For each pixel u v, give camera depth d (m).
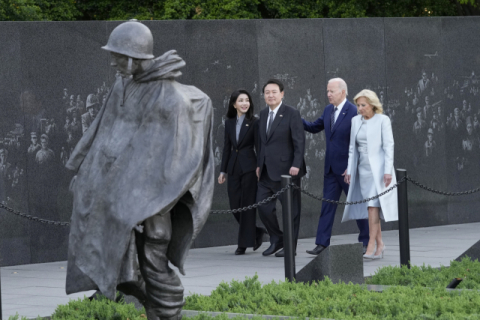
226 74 14.86
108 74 13.77
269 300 8.26
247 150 13.67
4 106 12.84
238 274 11.40
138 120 6.38
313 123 13.59
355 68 16.03
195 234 6.20
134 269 6.07
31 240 13.12
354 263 9.70
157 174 6.12
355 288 8.91
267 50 15.23
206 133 6.42
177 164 6.10
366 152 12.47
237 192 13.73
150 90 6.36
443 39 16.94
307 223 15.77
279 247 13.47
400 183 10.90
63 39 13.34
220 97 14.82
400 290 8.82
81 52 13.51
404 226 10.89
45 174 13.23
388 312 7.68
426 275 9.97
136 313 7.76
